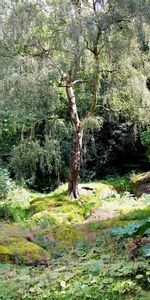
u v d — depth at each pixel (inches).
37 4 319.0
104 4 321.1
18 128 402.6
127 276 140.4
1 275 157.5
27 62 306.7
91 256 169.3
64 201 367.6
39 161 368.5
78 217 336.8
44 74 307.3
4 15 310.5
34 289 141.9
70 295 135.2
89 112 371.6
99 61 349.1
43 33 325.1
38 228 250.8
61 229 220.1
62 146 466.3
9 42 309.1
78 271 150.0
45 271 161.5
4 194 406.9
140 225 168.9
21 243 190.1
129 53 329.7
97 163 522.9
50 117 362.9
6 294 140.6
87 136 408.5
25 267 167.8
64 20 315.0
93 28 299.0
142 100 353.4
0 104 314.0
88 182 474.3
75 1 332.5
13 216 345.4
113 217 288.8
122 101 374.6
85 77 365.7
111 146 518.0
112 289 131.1
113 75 355.6
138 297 123.3
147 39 330.3
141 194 394.6
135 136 436.5
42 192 479.8
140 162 543.2
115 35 319.0
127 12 304.2
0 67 312.5
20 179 402.6
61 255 186.2
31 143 347.3
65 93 393.7
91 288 135.3
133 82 346.0
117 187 442.6
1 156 453.1
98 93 373.7
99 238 200.2
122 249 173.6
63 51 322.3
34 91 310.0
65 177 474.0
